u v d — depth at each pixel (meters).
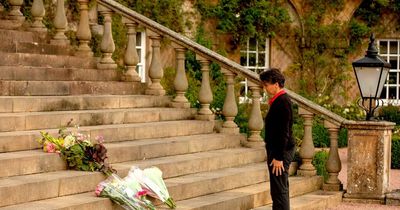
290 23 23.69
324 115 11.43
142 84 12.49
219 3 22.48
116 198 8.00
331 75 23.83
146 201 8.14
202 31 22.06
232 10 22.66
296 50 23.81
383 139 11.15
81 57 12.42
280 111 8.51
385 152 11.23
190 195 9.30
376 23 24.41
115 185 8.06
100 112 10.45
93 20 17.16
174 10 20.98
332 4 23.81
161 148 10.20
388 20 24.47
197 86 19.98
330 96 23.67
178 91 12.26
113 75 12.45
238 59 23.06
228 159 10.83
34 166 8.29
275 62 23.75
